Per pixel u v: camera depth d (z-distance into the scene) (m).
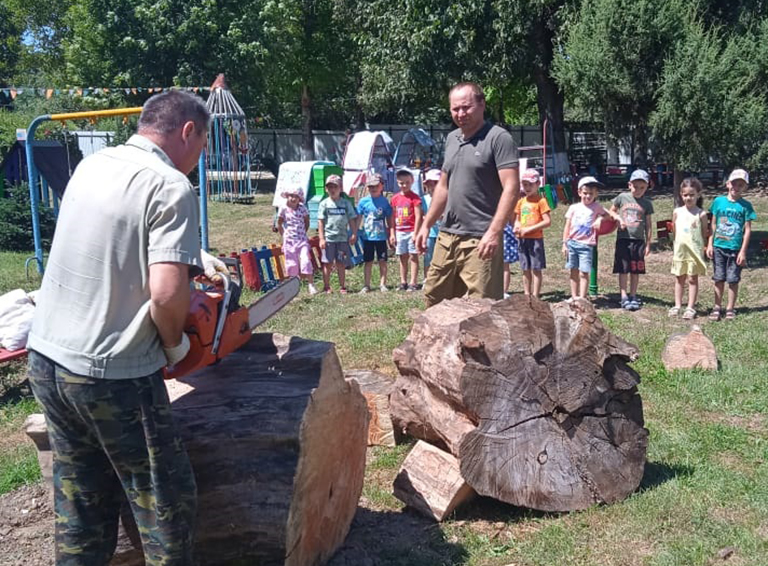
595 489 4.17
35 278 11.71
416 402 4.66
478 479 4.00
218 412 3.19
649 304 9.60
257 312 3.51
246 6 30.09
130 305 2.70
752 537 3.90
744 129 12.40
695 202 8.74
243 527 3.09
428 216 5.45
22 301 6.42
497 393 4.01
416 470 4.23
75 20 31.00
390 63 25.39
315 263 11.90
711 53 12.25
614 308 9.48
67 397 2.69
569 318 4.10
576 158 31.69
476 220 5.11
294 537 3.18
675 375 6.54
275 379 3.37
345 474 3.71
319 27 34.69
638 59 13.02
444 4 22.94
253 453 3.13
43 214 15.27
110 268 2.66
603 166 29.70
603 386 4.14
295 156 37.97
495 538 3.95
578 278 9.58
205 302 3.09
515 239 9.98
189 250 2.69
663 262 12.73
